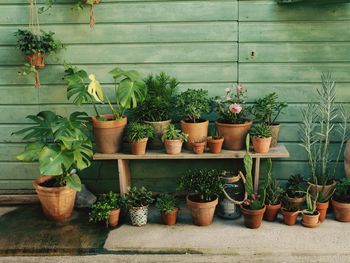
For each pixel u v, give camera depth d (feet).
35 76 12.30
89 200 12.59
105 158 11.83
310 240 10.57
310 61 12.19
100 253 10.33
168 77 12.31
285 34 12.09
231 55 12.28
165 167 12.97
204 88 12.51
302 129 12.48
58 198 11.46
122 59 12.46
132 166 13.01
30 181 13.10
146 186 13.05
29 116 11.93
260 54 12.24
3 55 12.54
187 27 12.21
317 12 11.91
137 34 12.31
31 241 10.83
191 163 12.92
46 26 12.37
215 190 11.33
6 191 13.10
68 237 10.97
